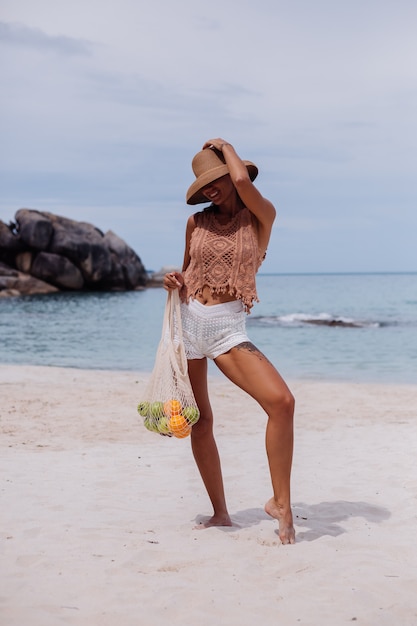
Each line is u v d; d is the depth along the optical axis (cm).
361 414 929
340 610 305
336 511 471
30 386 1159
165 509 479
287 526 397
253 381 389
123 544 395
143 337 2408
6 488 527
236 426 848
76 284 5506
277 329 2581
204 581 337
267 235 409
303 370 1495
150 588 328
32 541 400
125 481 559
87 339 2331
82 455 664
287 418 387
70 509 472
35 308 3972
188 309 404
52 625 285
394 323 2838
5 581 336
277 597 318
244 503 497
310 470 602
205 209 420
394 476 569
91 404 993
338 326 2741
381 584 334
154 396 402
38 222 5288
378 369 1502
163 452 686
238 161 392
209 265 396
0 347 2067
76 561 365
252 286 394
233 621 293
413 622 294
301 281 15175
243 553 379
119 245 6009
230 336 397
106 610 302
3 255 5331
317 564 361
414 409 965
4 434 773
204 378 424
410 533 419
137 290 6112
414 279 17250
